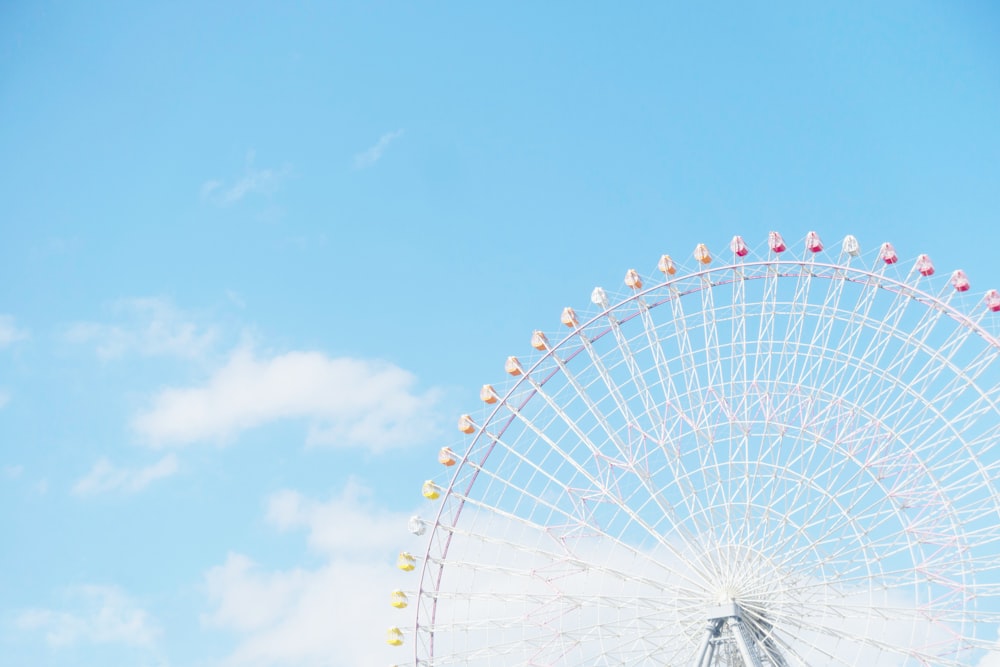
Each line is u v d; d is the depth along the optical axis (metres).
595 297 82.62
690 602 76.12
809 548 73.62
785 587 74.50
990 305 74.50
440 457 83.00
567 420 79.38
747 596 75.06
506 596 79.06
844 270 77.62
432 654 79.75
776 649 75.81
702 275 80.50
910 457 73.38
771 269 79.81
